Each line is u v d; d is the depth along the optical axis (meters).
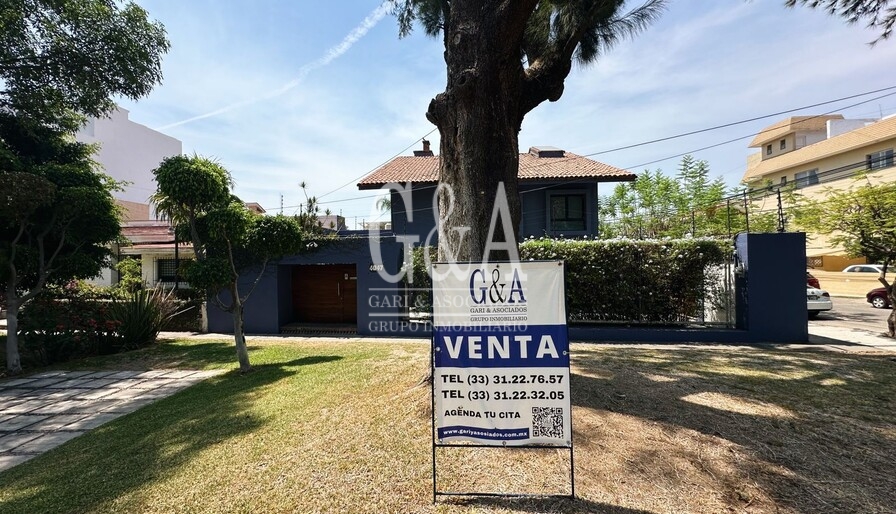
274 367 6.44
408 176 14.33
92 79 8.34
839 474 2.74
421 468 2.90
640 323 8.27
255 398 4.80
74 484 2.94
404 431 3.50
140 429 4.06
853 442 3.17
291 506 2.53
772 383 4.69
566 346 2.57
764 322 7.56
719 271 8.12
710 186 23.91
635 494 2.53
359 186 14.02
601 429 3.37
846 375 5.08
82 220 7.77
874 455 2.98
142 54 8.63
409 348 7.51
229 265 6.09
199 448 3.44
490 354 2.62
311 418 3.97
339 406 4.27
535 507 2.43
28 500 2.74
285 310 10.35
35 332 7.33
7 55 7.50
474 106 4.39
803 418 3.62
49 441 3.99
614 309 8.38
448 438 2.64
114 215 8.28
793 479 2.67
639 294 8.26
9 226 7.24
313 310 10.80
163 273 13.78
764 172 26.67
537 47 5.89
